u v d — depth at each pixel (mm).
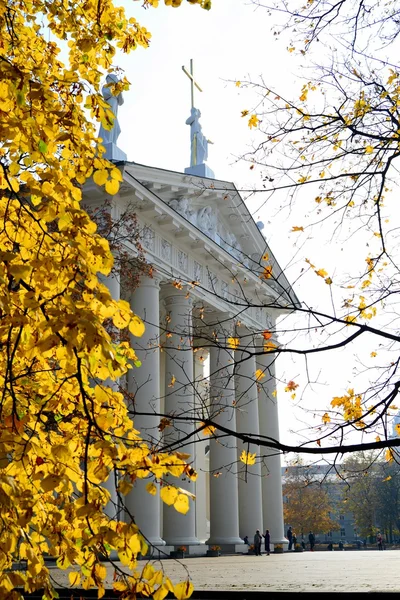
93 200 35312
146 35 7383
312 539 69688
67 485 5688
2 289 5062
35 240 5668
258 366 51938
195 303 44250
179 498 5469
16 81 5535
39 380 5980
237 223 47781
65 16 7285
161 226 40000
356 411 9867
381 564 31391
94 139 6262
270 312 53781
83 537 5520
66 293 5324
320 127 10852
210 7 6859
